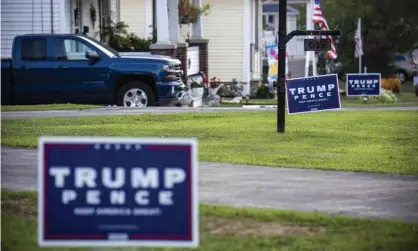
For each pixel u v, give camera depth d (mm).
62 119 32844
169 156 10953
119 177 10961
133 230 10992
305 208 17516
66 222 10953
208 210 16750
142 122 32469
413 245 14656
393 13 99000
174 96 40594
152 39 56438
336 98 30266
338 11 99438
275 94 70938
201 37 62875
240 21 71250
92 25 53625
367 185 20281
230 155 24547
